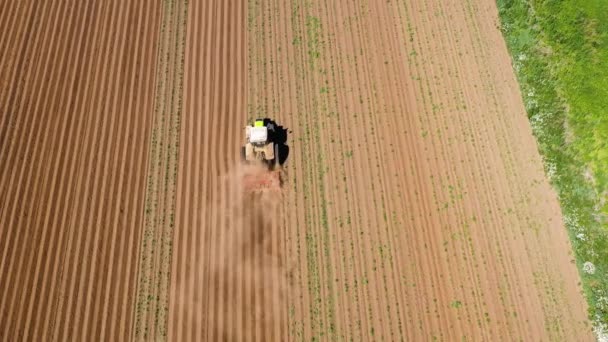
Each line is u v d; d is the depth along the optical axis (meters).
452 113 19.86
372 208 18.02
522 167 18.64
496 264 16.95
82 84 20.58
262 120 18.86
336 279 16.80
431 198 18.17
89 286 16.47
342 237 17.52
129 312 16.19
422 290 16.59
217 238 17.45
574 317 16.03
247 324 16.05
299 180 18.61
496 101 20.06
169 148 19.31
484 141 19.22
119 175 18.58
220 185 18.52
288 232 17.64
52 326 15.77
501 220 17.69
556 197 17.98
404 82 20.66
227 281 16.72
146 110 20.16
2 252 16.86
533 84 20.25
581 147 18.50
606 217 17.20
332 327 16.03
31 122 19.48
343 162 18.94
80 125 19.56
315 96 20.39
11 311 15.94
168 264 16.97
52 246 17.06
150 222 17.73
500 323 16.03
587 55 20.08
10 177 18.27
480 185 18.36
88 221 17.58
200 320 16.06
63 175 18.41
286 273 16.91
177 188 18.42
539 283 16.61
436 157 18.95
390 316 16.20
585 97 19.22
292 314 16.23
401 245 17.34
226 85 20.81
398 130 19.58
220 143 19.47
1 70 20.67
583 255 16.91
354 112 19.98
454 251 17.20
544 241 17.27
